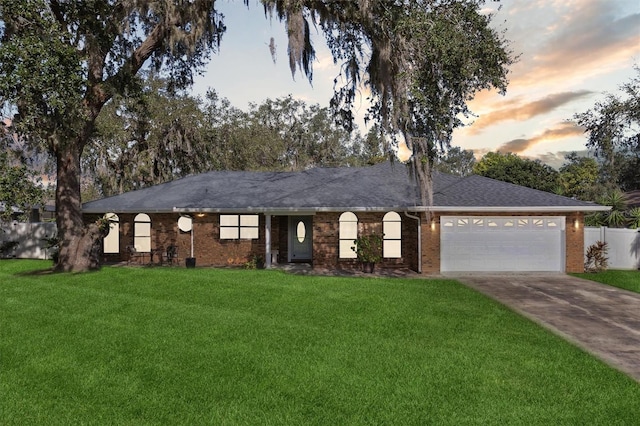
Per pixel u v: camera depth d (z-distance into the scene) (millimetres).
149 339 7234
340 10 13383
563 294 12023
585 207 15992
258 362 6246
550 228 16531
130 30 15148
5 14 9875
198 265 18391
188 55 16281
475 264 16438
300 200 17562
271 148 38000
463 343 7246
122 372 5863
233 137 34469
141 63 15414
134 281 12562
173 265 18156
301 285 12219
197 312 9086
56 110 10734
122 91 14742
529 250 16500
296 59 11766
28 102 9727
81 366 6055
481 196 17031
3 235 21969
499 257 16469
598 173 48188
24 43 9367
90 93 14398
